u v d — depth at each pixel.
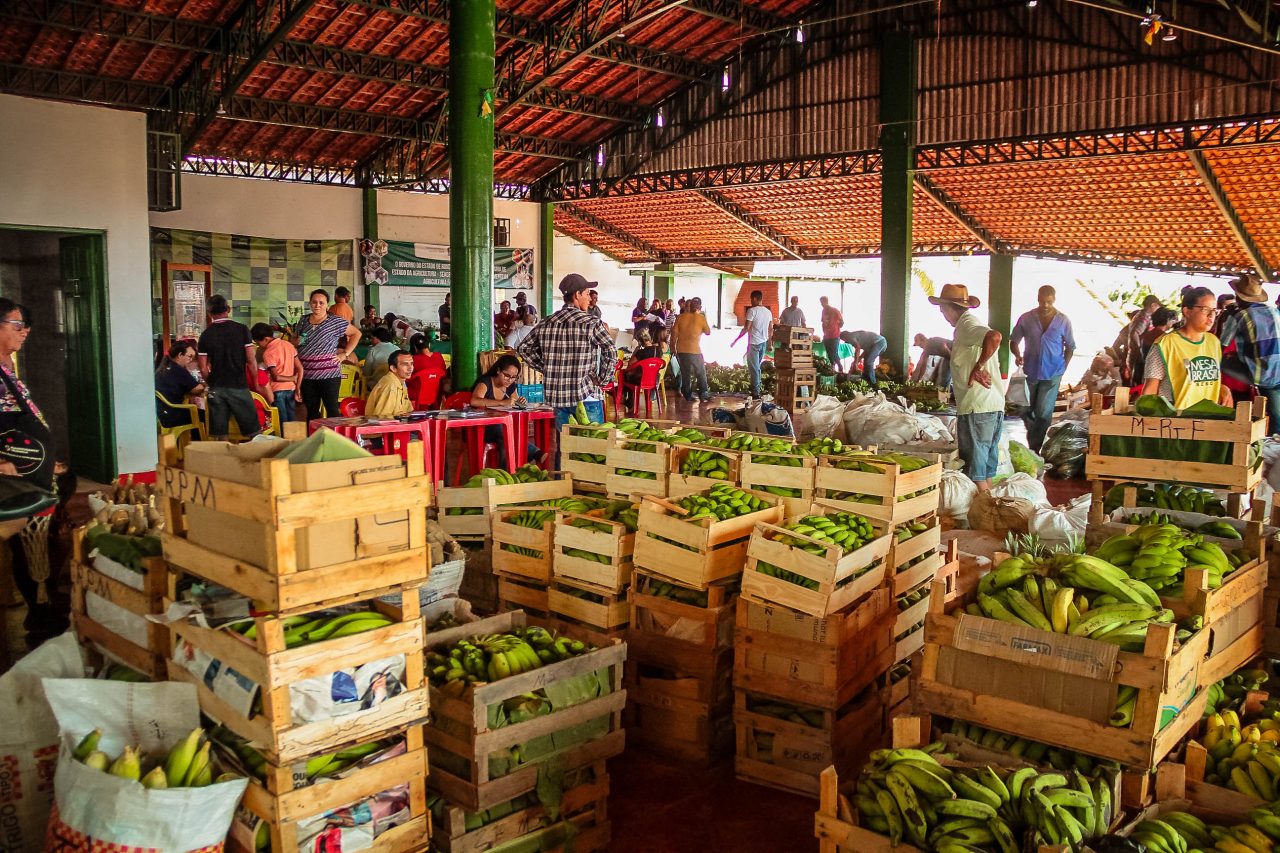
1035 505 6.21
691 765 3.88
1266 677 3.59
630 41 15.73
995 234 18.64
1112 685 2.74
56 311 10.16
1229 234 15.78
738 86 17.16
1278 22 10.95
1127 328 11.24
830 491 4.42
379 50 14.63
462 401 8.53
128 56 13.52
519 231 21.09
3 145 8.44
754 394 15.85
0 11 11.91
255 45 12.71
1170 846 2.45
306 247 19.19
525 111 17.53
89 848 2.36
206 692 2.64
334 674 2.48
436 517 5.19
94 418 9.37
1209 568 3.31
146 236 9.31
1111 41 13.34
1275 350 5.96
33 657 2.94
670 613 3.93
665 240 23.84
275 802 2.42
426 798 2.96
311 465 2.37
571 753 3.11
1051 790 2.49
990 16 14.33
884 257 15.27
